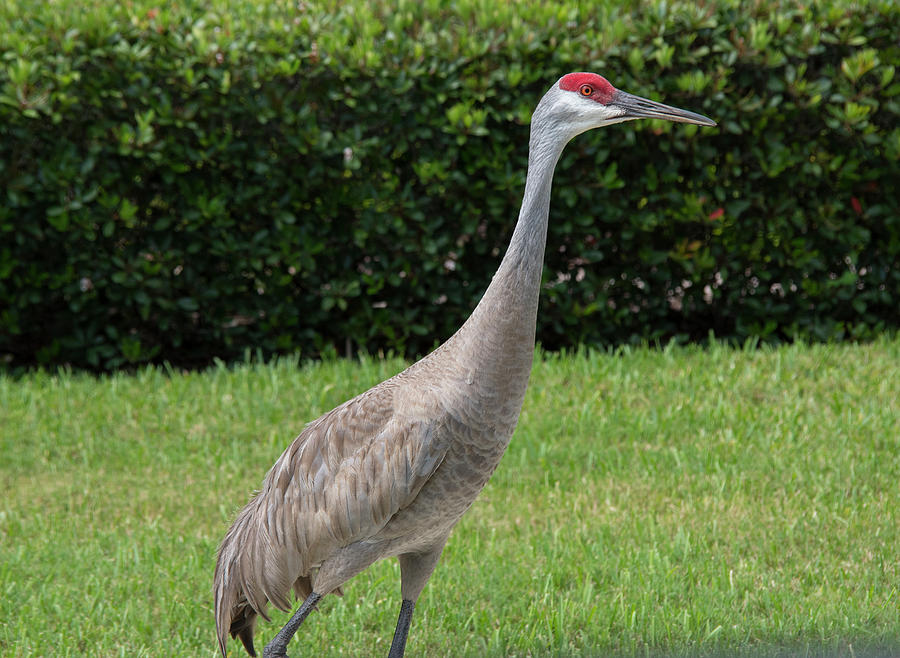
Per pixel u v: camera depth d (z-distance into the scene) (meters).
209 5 14.30
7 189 13.27
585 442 11.94
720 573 9.09
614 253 14.86
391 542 6.78
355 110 13.63
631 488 10.86
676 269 14.86
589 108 6.98
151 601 8.91
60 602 8.68
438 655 8.20
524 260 6.55
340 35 13.41
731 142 14.34
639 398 12.99
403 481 6.51
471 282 14.76
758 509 10.27
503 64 13.56
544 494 10.82
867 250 15.02
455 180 13.85
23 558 9.46
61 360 14.55
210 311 14.36
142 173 13.83
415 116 13.70
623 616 8.41
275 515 6.94
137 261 13.86
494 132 13.75
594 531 9.97
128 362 14.83
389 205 13.95
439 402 6.48
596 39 13.48
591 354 14.13
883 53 14.12
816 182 14.46
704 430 11.98
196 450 11.92
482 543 9.87
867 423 11.94
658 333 14.93
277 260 14.11
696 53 13.66
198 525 10.25
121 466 11.53
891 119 14.40
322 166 13.83
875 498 10.42
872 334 15.09
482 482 6.77
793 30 13.77
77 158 13.37
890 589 8.78
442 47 13.45
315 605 6.96
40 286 14.01
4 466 11.52
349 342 14.87
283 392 13.32
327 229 14.30
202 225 13.96
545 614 8.52
